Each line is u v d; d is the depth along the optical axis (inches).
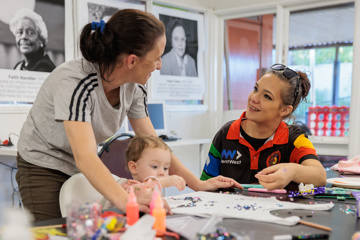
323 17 138.8
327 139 136.4
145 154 48.0
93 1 119.6
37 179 46.6
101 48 38.0
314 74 142.6
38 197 46.3
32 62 106.4
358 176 55.3
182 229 26.7
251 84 155.7
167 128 144.3
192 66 152.3
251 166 53.9
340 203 36.2
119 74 40.8
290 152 52.3
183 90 149.6
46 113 44.1
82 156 34.7
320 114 140.0
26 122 48.5
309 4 139.5
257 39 153.3
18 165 49.0
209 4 158.4
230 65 160.4
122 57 38.6
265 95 50.3
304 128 137.6
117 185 33.2
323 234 25.3
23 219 20.7
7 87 101.4
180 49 147.6
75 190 42.8
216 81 161.6
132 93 48.2
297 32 144.6
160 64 41.0
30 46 105.7
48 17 109.3
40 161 46.5
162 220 26.5
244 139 55.1
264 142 53.9
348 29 134.4
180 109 149.2
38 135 46.1
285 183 40.9
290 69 52.1
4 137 100.5
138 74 40.6
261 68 153.2
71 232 24.6
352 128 130.3
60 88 38.2
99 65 40.2
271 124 53.1
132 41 37.3
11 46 101.7
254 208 33.1
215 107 161.9
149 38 37.7
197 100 157.6
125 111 48.5
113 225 26.1
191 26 151.1
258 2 147.9
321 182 44.6
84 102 38.2
